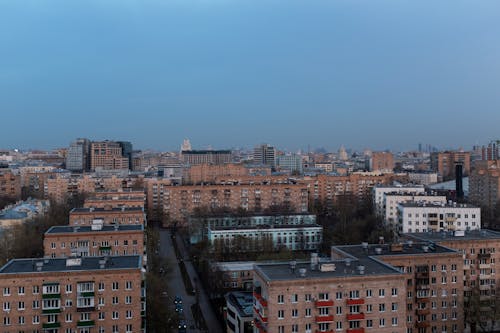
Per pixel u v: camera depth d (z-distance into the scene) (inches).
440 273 6924.2
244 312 7126.0
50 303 5659.5
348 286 5418.3
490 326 7628.0
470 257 7765.8
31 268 5841.5
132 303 5841.5
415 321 6835.6
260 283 5605.3
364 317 5428.2
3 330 5580.7
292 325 5295.3
